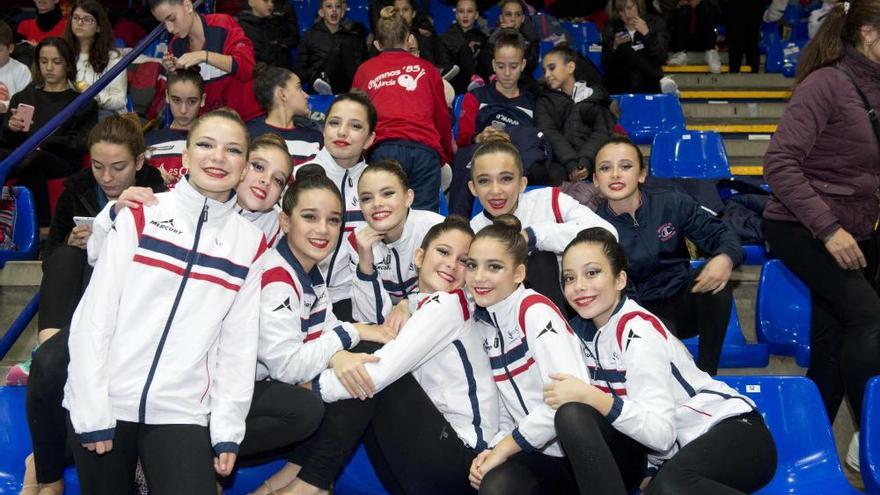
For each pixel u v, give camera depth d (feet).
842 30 10.01
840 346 10.53
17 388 9.49
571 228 10.20
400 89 13.96
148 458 7.88
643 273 11.02
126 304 8.10
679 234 11.03
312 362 8.87
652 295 11.12
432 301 9.17
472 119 16.57
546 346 8.54
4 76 17.51
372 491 9.95
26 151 10.52
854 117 9.98
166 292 8.18
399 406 8.91
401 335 8.93
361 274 9.96
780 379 9.43
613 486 7.65
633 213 11.10
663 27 22.98
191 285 8.22
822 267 10.14
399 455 8.91
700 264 12.30
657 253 10.94
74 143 15.31
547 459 8.61
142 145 10.69
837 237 9.80
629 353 8.48
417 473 8.87
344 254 10.69
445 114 14.57
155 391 7.95
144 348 8.04
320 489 8.80
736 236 10.76
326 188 9.06
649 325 8.59
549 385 8.09
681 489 7.68
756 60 26.76
